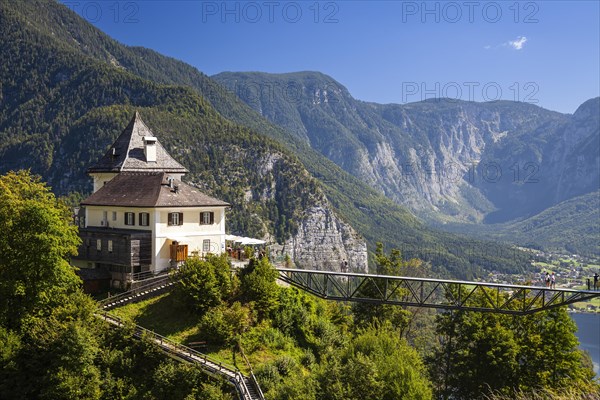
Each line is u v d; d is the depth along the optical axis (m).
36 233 54.25
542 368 64.62
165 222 65.25
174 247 65.31
